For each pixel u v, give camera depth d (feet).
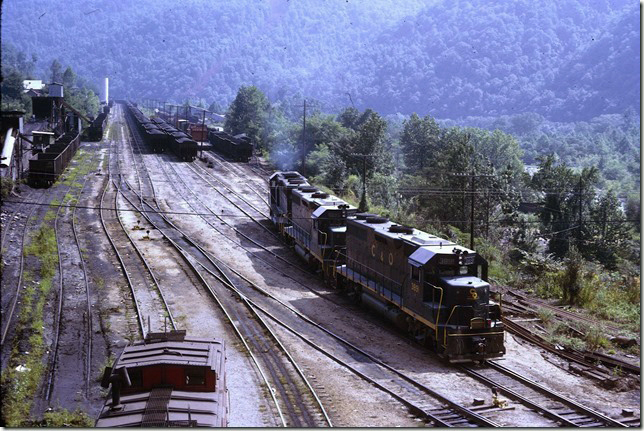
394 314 95.25
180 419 44.91
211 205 199.11
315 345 87.15
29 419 62.95
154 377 49.96
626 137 617.62
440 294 83.30
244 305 107.14
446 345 80.74
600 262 193.26
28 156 249.75
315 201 135.03
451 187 200.95
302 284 123.95
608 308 111.86
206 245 152.05
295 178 174.09
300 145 318.86
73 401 68.54
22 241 139.03
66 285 113.60
